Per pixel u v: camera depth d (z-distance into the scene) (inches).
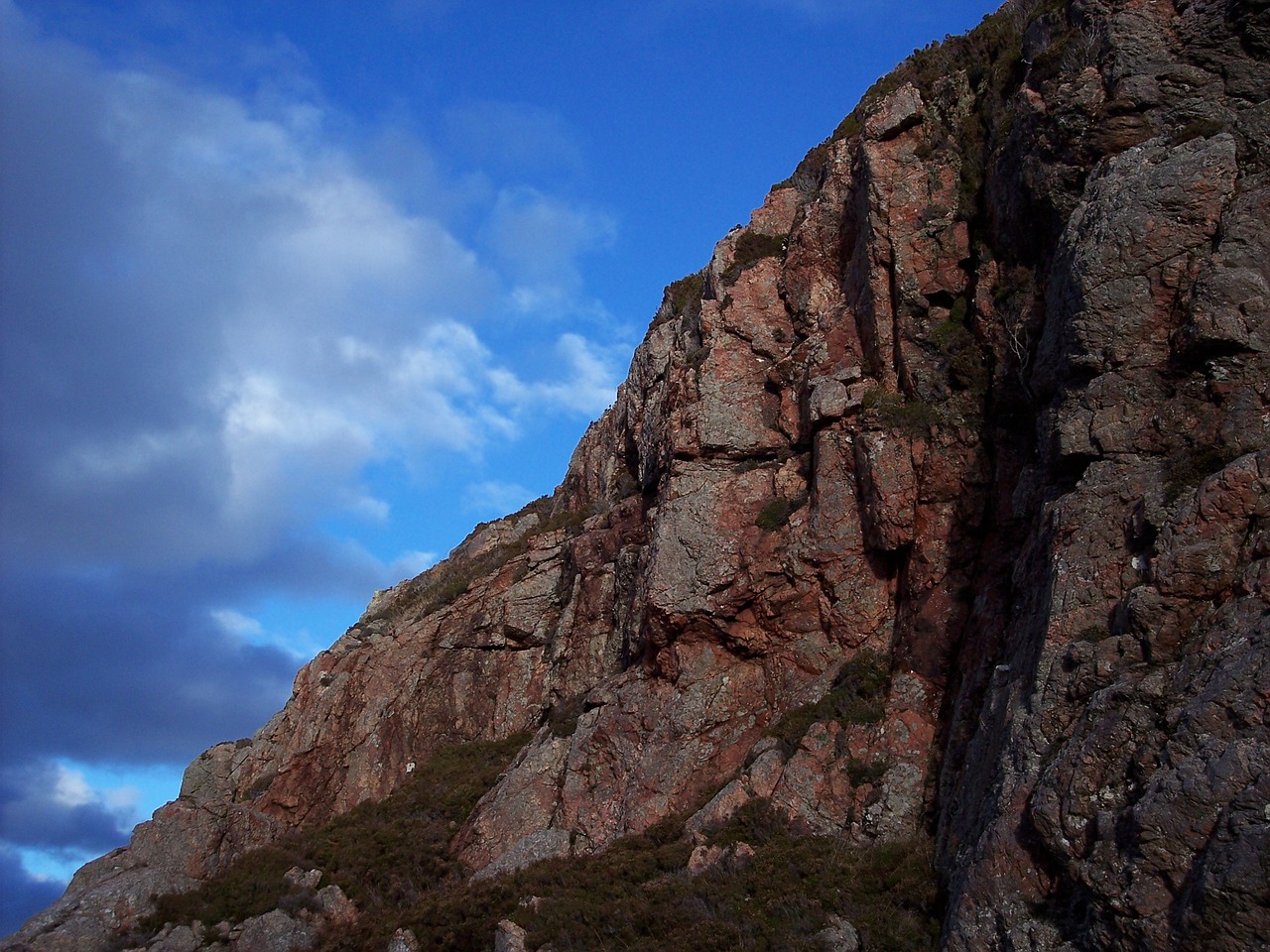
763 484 1348.4
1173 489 823.1
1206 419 840.9
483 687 1734.7
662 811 1197.1
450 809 1473.9
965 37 1465.3
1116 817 701.9
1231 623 724.7
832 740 1111.0
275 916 1252.5
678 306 1895.9
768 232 1649.9
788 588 1253.7
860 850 1002.1
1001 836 771.4
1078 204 1015.0
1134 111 1016.9
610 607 1625.2
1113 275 909.8
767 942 903.7
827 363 1359.5
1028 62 1217.4
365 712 1769.2
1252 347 834.8
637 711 1300.4
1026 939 728.3
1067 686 793.6
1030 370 1079.0
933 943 845.2
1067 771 741.3
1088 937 690.8
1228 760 652.7
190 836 1368.1
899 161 1353.3
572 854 1225.4
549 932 1021.8
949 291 1259.8
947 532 1158.3
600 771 1295.5
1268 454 770.8
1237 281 846.5
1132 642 773.3
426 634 1840.6
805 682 1211.9
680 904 999.0
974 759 898.7
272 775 1781.5
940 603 1131.3
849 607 1211.2
